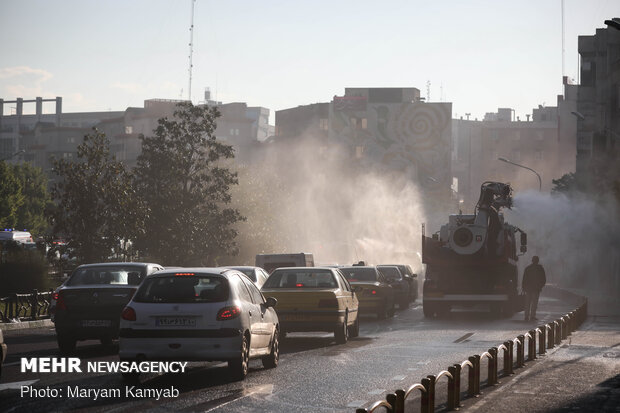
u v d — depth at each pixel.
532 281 32.97
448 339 24.30
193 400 12.91
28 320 31.00
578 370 17.08
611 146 73.94
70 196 42.56
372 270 34.44
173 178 48.59
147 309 15.02
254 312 16.17
